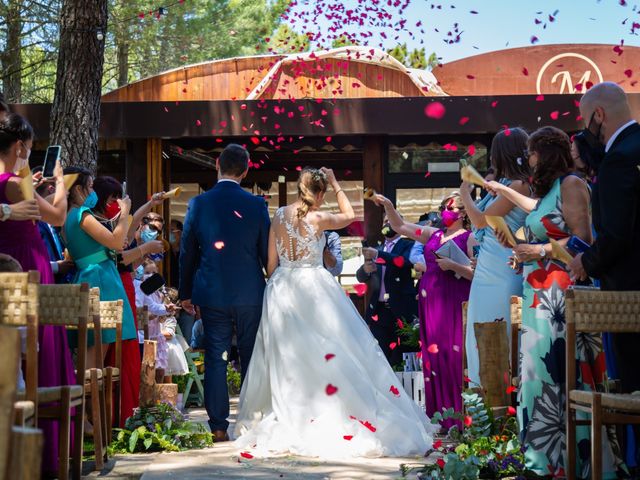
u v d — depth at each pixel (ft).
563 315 14.37
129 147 37.65
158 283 21.68
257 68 40.45
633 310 13.14
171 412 20.08
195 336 34.71
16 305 11.38
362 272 32.30
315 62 40.14
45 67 71.26
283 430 18.74
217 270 20.72
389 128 36.04
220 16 73.46
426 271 22.41
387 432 18.54
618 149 13.38
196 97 40.42
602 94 13.87
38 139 36.24
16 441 5.79
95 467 16.47
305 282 19.95
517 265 15.29
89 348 18.95
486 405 17.42
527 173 17.30
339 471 16.26
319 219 20.51
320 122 36.06
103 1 29.63
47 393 12.60
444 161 38.22
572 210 14.46
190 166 48.62
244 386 20.49
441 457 17.94
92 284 19.12
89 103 29.50
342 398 18.72
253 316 20.79
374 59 39.96
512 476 14.69
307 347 19.21
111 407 18.51
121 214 18.89
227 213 20.94
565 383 14.35
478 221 17.56
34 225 14.99
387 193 38.24
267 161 47.78
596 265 13.39
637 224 13.35
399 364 31.48
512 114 35.65
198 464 17.13
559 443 14.26
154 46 73.20
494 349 17.52
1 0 63.57
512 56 40.34
